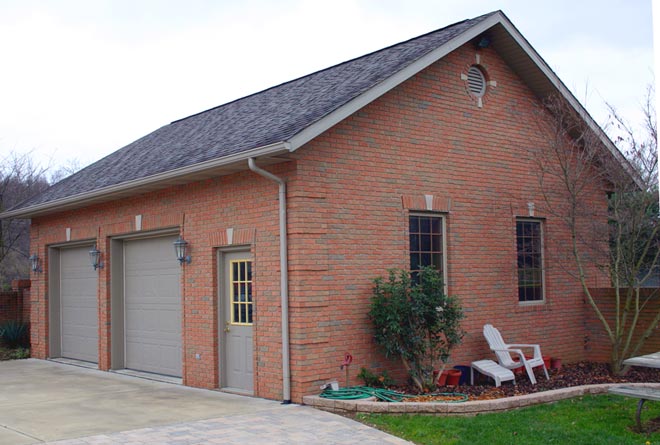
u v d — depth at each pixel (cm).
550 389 1031
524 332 1266
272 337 985
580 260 1352
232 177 1071
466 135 1200
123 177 1267
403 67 1029
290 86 1367
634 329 1307
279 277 974
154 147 1474
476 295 1191
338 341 982
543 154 1287
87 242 1506
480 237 1206
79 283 1566
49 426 827
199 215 1137
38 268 1655
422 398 926
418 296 989
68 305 1609
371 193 1045
